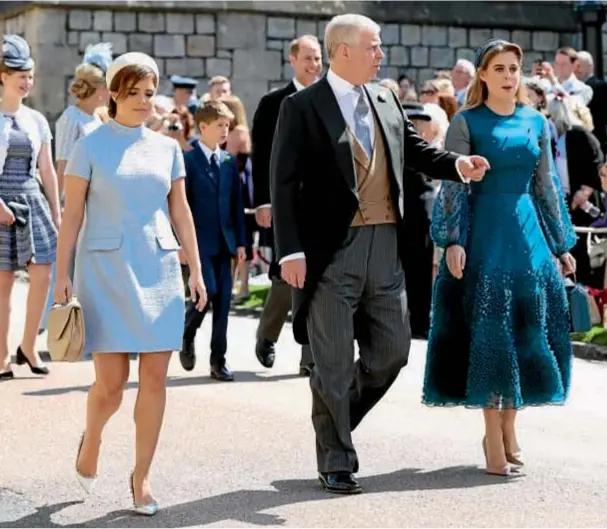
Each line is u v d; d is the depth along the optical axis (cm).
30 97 2009
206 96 1400
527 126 705
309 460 742
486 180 706
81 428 820
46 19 1991
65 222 639
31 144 984
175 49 2042
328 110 670
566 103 1219
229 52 2062
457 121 708
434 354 713
